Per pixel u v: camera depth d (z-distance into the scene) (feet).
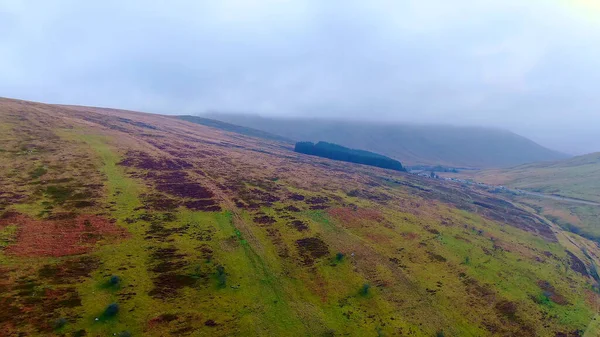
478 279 256.11
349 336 174.60
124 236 217.36
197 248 222.28
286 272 217.36
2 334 129.49
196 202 290.76
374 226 314.76
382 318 193.57
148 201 273.54
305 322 177.99
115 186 288.10
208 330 158.81
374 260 251.80
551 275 290.97
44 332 135.74
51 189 256.93
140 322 153.89
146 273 187.93
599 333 216.13
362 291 212.84
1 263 166.81
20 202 227.81
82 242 200.64
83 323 145.38
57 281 165.27
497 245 335.67
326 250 252.42
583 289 278.26
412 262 261.24
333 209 337.93
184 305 171.22
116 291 169.07
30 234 195.42
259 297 189.57
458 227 365.81
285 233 266.98
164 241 222.28
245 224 268.21
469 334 194.18
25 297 150.30
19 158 299.99
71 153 341.62
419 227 336.08
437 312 207.92
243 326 165.78
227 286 192.54
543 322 217.97
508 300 235.40
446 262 272.31
